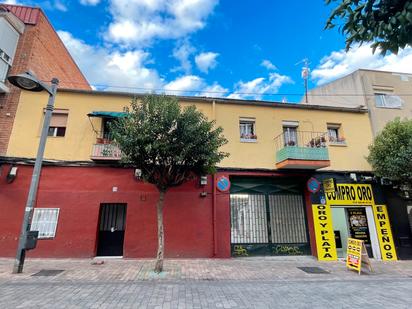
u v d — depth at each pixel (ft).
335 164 36.09
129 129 23.38
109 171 31.19
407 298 17.13
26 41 34.04
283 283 20.95
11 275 21.29
